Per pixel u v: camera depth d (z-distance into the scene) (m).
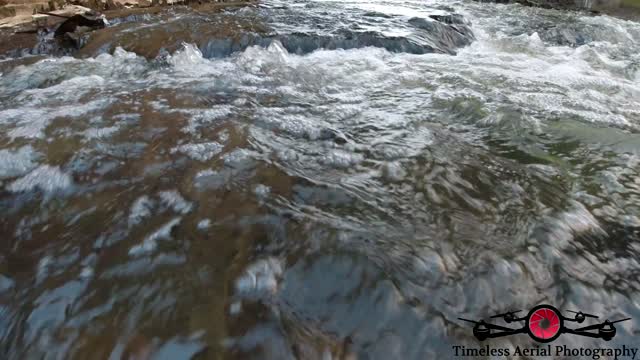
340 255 1.90
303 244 1.97
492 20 8.86
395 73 4.84
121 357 1.48
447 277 1.81
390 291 1.73
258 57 5.25
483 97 4.04
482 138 3.22
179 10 7.81
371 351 1.52
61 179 2.57
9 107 3.71
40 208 2.32
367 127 3.37
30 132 3.16
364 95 4.13
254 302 1.68
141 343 1.52
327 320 1.62
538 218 2.22
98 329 1.58
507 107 3.78
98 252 1.97
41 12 6.78
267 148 2.94
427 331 1.59
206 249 1.95
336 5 9.12
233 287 1.74
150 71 4.89
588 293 1.77
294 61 5.23
